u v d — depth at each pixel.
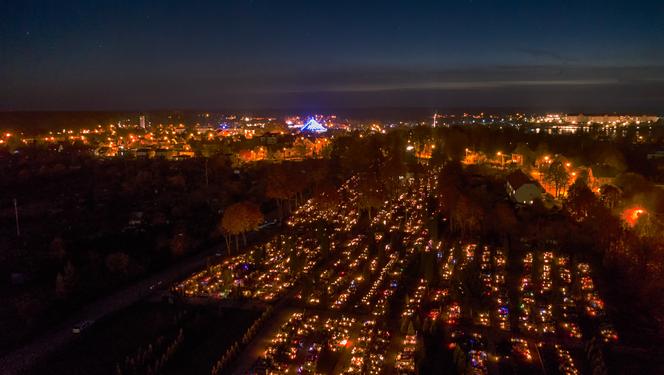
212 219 137.62
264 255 109.69
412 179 189.38
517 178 152.00
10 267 104.00
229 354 68.88
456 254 102.44
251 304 86.81
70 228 129.25
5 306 88.00
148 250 113.12
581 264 99.19
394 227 128.88
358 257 107.88
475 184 160.25
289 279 96.81
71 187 177.75
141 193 167.75
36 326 80.50
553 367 65.69
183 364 68.62
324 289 90.38
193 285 94.50
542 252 106.19
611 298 85.00
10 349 74.19
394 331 76.19
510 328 76.12
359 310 83.56
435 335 73.62
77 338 76.75
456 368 65.25
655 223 104.06
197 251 115.50
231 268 102.88
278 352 70.75
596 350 68.44
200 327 77.88
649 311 79.94
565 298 85.06
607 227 104.25
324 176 187.25
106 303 89.00
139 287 95.88
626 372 64.44
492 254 106.00
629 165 185.25
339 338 74.19
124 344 74.44
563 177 158.25
